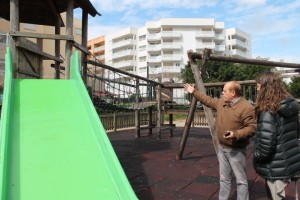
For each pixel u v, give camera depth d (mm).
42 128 4320
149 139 10289
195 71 5879
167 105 11016
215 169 5898
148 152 7738
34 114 4777
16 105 5074
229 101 3617
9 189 2975
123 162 6520
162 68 80812
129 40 87438
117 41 93000
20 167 3346
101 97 12383
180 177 5340
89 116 4711
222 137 3648
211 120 5227
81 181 3168
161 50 83875
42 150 3729
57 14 9938
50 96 5555
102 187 3084
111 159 3518
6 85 5488
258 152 3082
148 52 85438
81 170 3359
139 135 10773
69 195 2957
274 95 2975
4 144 3475
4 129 3877
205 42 84062
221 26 86812
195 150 8016
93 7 8523
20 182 3092
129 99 13977
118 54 90250
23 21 10836
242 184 3604
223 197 3758
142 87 14836
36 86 5918
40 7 9953
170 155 7320
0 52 14531
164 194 4438
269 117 2979
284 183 3072
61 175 3252
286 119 3014
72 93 5758
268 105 2977
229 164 3732
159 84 10141
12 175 3191
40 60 8086
